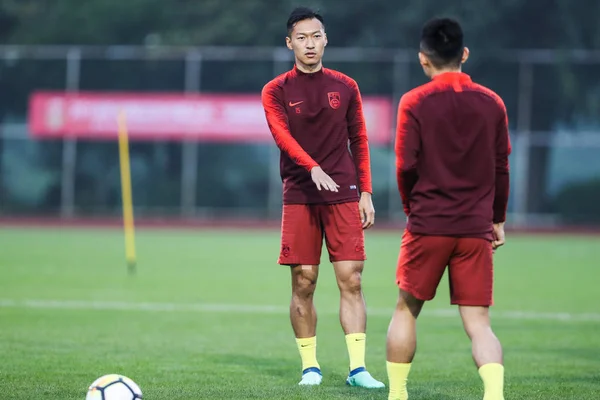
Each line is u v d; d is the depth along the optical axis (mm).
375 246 85500
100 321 38500
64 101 112750
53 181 115188
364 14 129875
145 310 42438
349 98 24844
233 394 23094
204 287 52344
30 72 116250
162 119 111938
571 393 23656
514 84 112250
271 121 24375
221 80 113500
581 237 101000
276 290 51344
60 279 55031
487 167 19484
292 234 24906
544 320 40625
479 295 19531
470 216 19422
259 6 134500
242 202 112812
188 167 112688
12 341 32469
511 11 123625
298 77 24656
